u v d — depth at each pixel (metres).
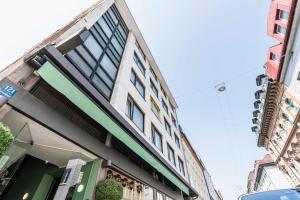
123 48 12.54
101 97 5.95
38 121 3.93
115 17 13.41
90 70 7.19
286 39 16.38
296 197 3.35
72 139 4.66
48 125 4.10
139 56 15.06
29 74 4.12
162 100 18.70
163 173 8.95
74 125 4.98
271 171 40.66
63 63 4.60
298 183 26.58
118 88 8.71
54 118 4.36
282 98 21.86
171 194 10.52
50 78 3.97
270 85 22.06
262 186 50.00
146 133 10.48
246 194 3.96
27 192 5.45
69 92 4.37
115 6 13.89
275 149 30.64
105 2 10.08
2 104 3.20
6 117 3.88
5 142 2.62
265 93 23.92
